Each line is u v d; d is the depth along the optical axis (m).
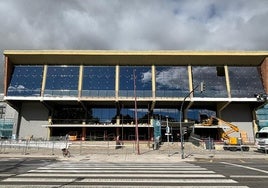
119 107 48.94
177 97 46.03
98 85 46.94
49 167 15.86
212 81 47.66
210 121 45.91
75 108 49.66
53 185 9.84
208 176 12.23
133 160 22.06
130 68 48.72
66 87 46.56
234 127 44.97
